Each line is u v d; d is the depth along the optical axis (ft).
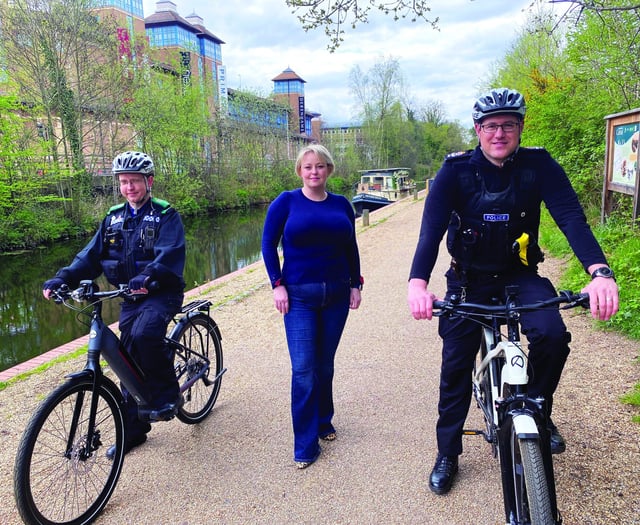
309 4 18.43
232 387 14.62
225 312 23.58
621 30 30.01
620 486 8.95
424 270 7.84
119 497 9.57
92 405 9.05
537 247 8.17
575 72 39.09
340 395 13.73
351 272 11.46
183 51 116.16
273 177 151.02
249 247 73.46
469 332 8.79
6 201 64.95
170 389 10.61
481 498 9.00
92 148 85.87
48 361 18.80
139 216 10.46
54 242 71.77
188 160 109.81
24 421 13.04
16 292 47.37
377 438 11.32
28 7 69.56
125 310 10.44
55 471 9.15
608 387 12.84
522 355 7.04
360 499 9.20
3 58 67.62
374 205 99.30
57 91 72.18
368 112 208.13
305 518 8.77
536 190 7.91
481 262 8.34
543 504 5.98
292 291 10.52
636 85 32.63
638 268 18.01
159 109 90.38
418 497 9.15
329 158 10.50
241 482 9.89
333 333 10.85
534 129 44.14
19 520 8.95
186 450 11.16
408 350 17.06
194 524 8.75
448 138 255.70
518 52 66.18
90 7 74.79
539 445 6.52
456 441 9.32
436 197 8.18
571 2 15.44
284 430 11.91
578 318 18.54
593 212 32.50
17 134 66.39
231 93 145.07
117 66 80.69
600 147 33.83
